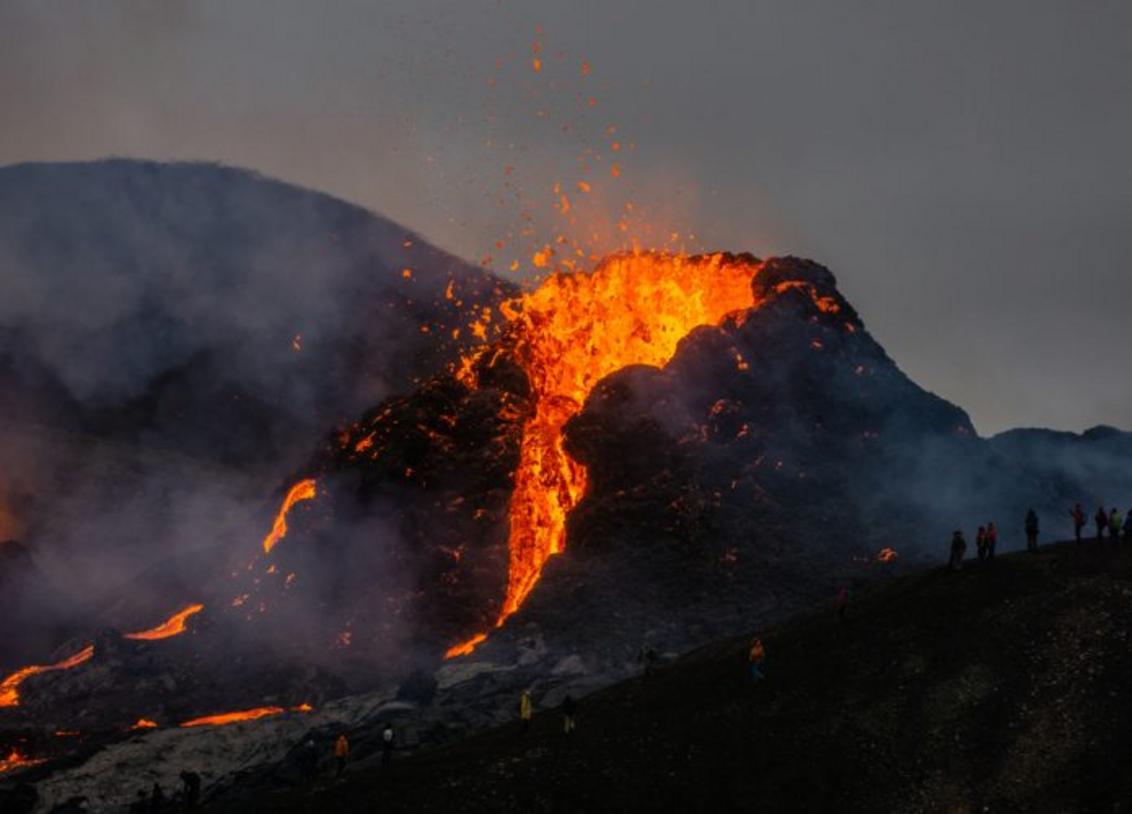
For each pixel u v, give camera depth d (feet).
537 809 405.18
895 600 479.41
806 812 387.96
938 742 399.24
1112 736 380.78
